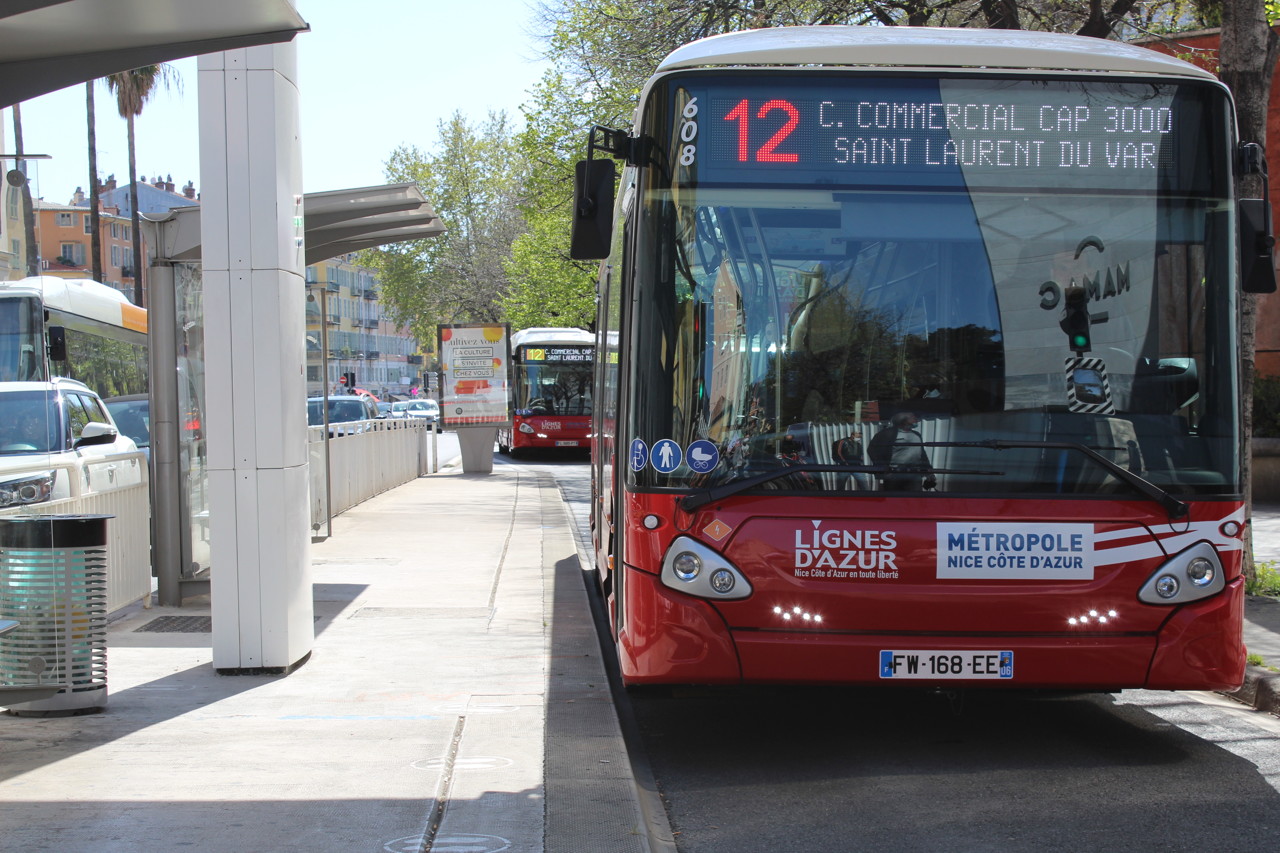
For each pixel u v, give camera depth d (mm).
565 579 11406
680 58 5867
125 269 89625
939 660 5477
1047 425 5680
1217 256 5836
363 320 125125
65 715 6355
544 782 5230
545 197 37969
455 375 27906
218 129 7238
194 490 10094
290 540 7473
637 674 5621
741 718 6938
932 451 5586
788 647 5500
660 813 5270
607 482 8617
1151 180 5855
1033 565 5531
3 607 6340
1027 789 5539
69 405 13477
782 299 5730
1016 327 5727
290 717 6348
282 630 7395
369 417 33094
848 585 5508
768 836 4953
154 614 9484
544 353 37469
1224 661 5582
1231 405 5742
